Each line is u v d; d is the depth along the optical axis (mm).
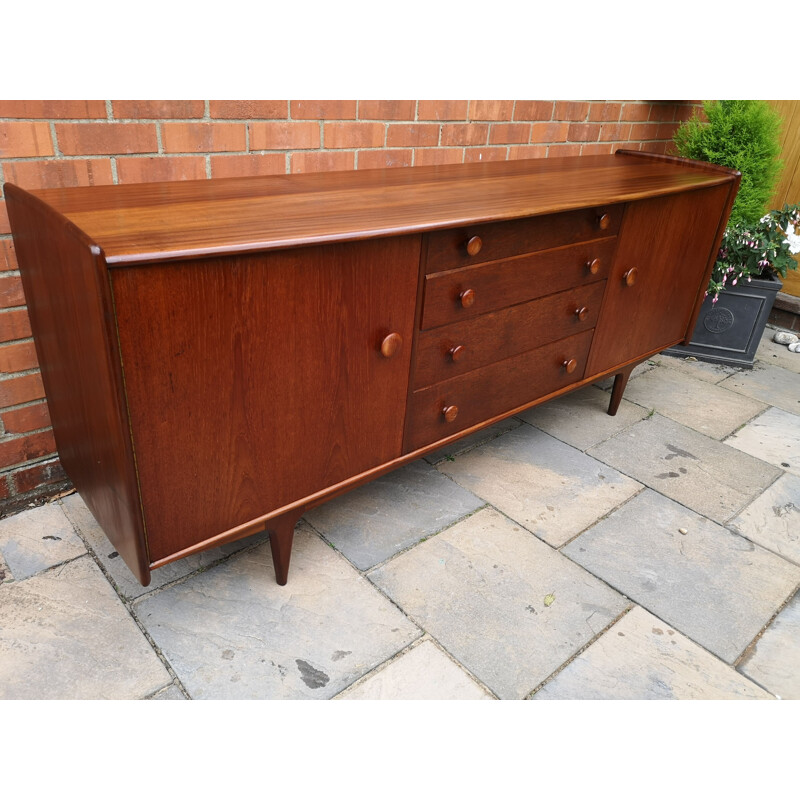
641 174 2453
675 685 1610
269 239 1303
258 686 1530
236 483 1518
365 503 2156
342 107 2152
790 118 3607
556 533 2082
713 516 2215
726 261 3170
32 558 1827
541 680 1599
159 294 1206
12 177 1644
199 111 1865
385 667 1601
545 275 1981
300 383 1520
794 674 1662
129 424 1266
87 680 1512
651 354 2711
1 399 1843
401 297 1618
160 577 1807
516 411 2195
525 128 2744
